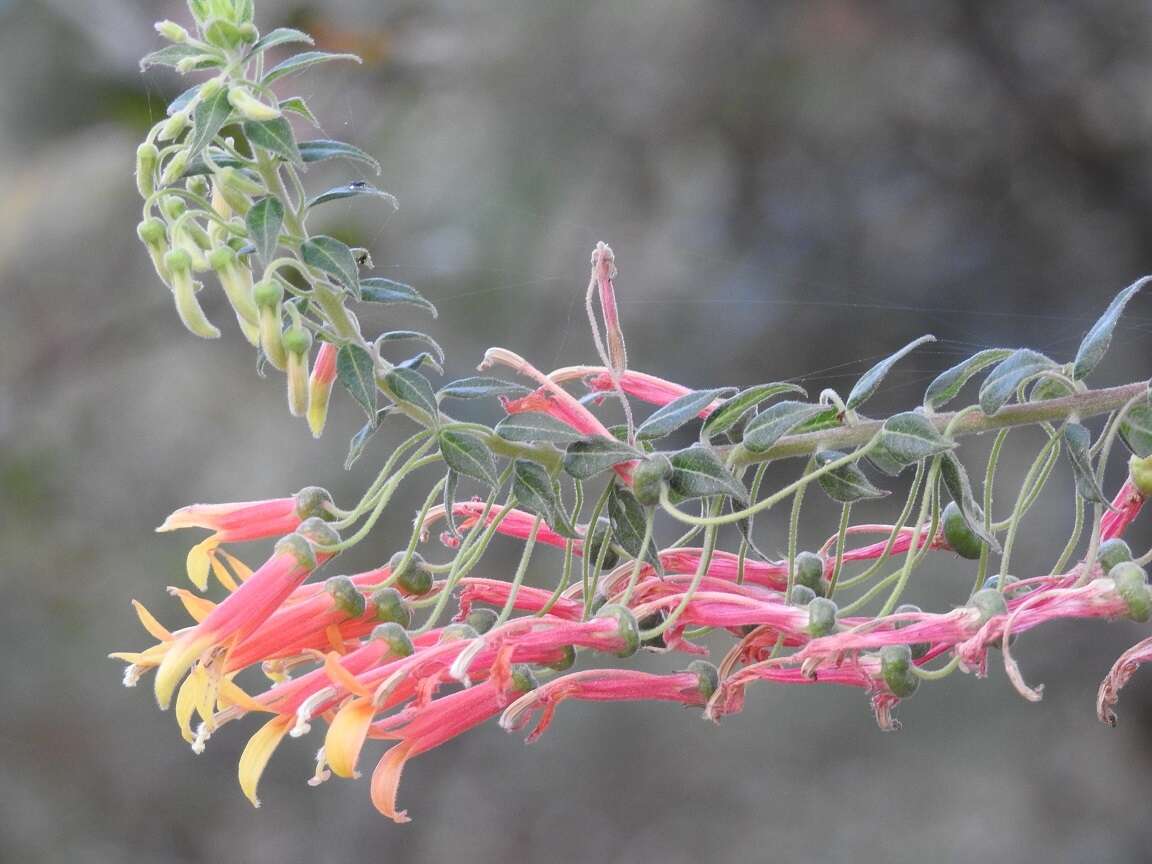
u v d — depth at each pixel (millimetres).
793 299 6625
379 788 2154
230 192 2086
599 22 6508
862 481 2262
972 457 6781
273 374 7102
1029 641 7336
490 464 2168
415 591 2320
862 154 6918
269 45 2025
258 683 6406
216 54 2025
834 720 7672
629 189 6695
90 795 7457
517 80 6434
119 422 7145
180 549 7152
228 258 2016
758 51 6848
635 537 2240
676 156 6820
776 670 2252
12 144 6090
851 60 6863
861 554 2539
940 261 6766
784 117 6852
